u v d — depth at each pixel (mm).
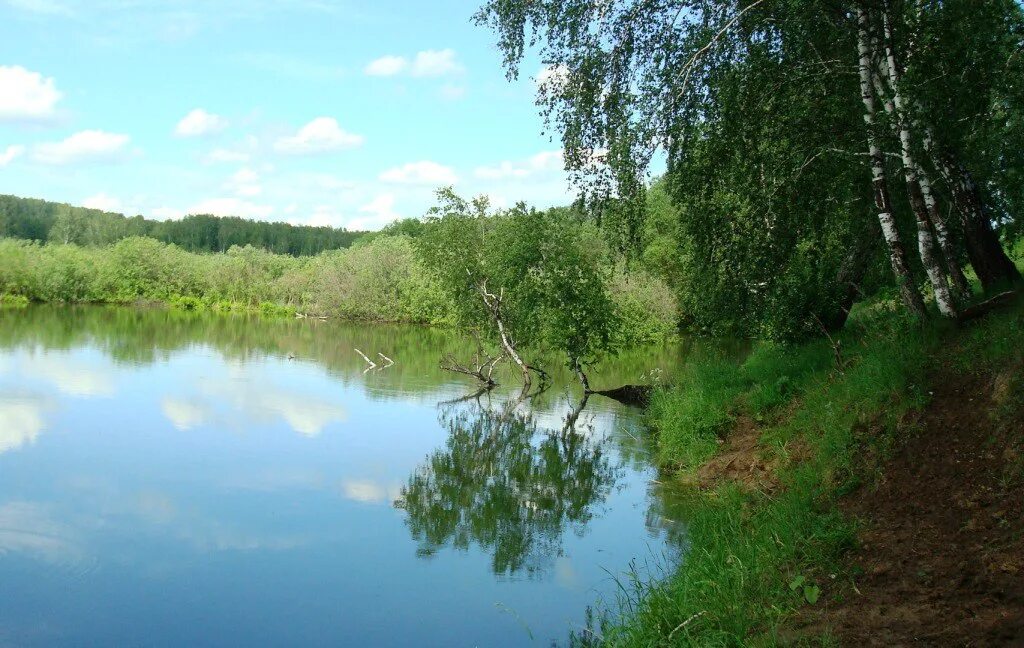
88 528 11531
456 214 28234
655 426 19359
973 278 18328
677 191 12773
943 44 10305
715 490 12297
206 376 27344
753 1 11047
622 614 7754
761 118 11477
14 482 13656
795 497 9148
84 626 8500
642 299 41906
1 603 8961
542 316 26266
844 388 11344
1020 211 13250
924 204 11133
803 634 5980
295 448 17266
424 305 59125
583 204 12445
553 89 12117
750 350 30812
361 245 79062
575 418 22000
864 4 10406
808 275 15609
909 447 8844
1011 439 7590
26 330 40844
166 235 118312
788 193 12047
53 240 103000
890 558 6898
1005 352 8914
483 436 19281
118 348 35062
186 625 8570
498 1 12047
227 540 11281
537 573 10062
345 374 29719
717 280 13781
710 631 6457
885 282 16641
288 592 9469
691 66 11109
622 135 11438
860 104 12070
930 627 5609
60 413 19656
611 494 13883
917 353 10461
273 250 128125
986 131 11203
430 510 12992
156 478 14359
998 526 6598
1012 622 5312
